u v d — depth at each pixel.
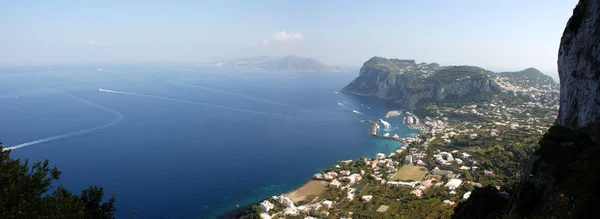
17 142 172.50
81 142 179.12
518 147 161.62
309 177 150.88
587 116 46.88
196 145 188.25
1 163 29.02
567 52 58.44
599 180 28.27
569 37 58.97
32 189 30.34
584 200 28.22
